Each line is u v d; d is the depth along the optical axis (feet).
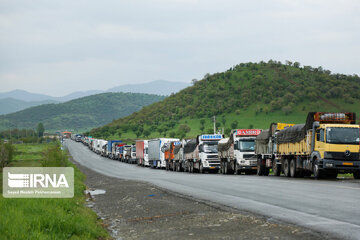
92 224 40.34
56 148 141.79
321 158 91.81
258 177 112.98
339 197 53.21
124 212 54.54
